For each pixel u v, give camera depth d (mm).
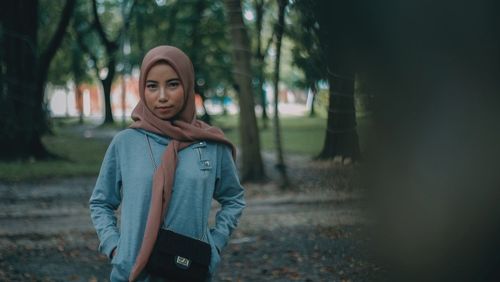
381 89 1929
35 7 19609
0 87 19234
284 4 4121
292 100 69625
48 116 31938
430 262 1930
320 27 2123
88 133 34656
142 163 2486
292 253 6602
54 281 5961
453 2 1767
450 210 1898
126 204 2473
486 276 1870
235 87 15414
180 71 2514
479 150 1854
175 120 2566
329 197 2881
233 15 14516
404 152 1938
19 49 19359
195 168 2494
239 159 19938
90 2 34531
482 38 1773
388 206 1988
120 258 2428
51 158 20094
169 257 2383
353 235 2363
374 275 2035
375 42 1893
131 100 65500
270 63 23719
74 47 36031
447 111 1860
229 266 6477
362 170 2041
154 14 21484
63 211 10984
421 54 1832
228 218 2654
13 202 12117
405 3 1807
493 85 1802
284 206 10750
